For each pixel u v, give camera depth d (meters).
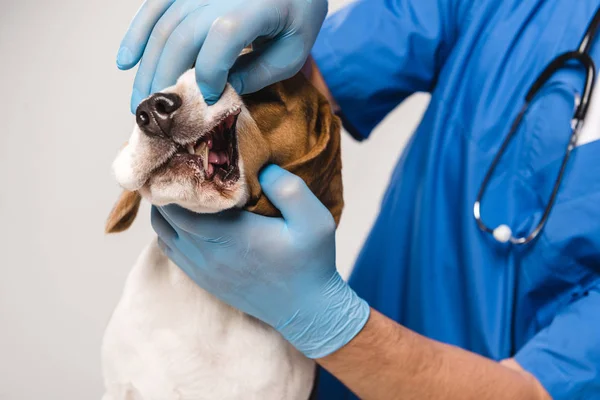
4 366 2.28
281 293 1.05
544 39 1.33
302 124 1.05
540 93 1.28
